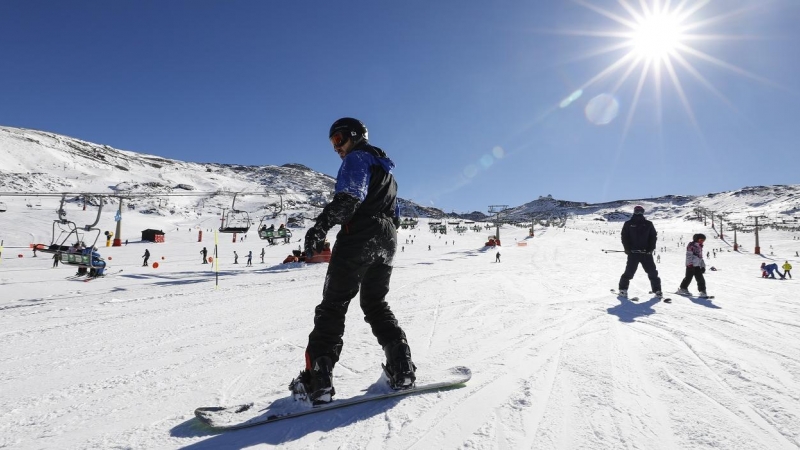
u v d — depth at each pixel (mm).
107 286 12969
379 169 2119
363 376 2469
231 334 4129
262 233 43594
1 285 13625
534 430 1691
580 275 11297
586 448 1537
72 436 1784
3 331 4637
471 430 1700
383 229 2121
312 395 1948
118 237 43156
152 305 6859
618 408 1897
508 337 3471
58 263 26531
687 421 1750
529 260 25875
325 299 2115
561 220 144625
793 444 1537
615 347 3031
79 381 2617
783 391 2064
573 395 2072
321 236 1846
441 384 2178
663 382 2246
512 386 2217
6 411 2100
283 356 3123
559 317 4371
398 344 2156
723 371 2408
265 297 7582
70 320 5438
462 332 3754
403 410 1913
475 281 9391
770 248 57625
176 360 3100
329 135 2205
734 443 1552
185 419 1941
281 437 1680
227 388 2383
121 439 1735
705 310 4684
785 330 3525
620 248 51250
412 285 8688
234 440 1674
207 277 15586
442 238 66625
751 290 7105
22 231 48656
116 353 3436
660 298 5984
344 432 1708
